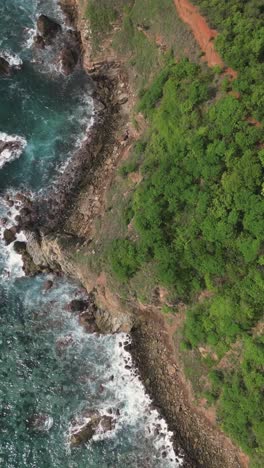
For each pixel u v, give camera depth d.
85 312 48.94
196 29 43.12
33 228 49.59
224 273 40.44
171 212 42.16
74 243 47.84
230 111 39.34
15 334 48.06
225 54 40.34
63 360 47.69
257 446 40.88
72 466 44.53
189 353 45.06
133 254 42.81
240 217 38.75
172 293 43.00
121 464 44.62
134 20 48.34
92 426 45.62
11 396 46.38
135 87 49.88
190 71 42.69
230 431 42.38
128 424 45.81
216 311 42.00
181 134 42.47
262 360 39.91
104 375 47.22
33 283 49.66
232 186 38.47
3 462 44.28
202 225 40.16
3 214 50.06
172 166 42.19
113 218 46.38
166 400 46.00
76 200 49.94
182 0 43.56
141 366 47.03
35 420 45.78
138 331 47.66
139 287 44.19
